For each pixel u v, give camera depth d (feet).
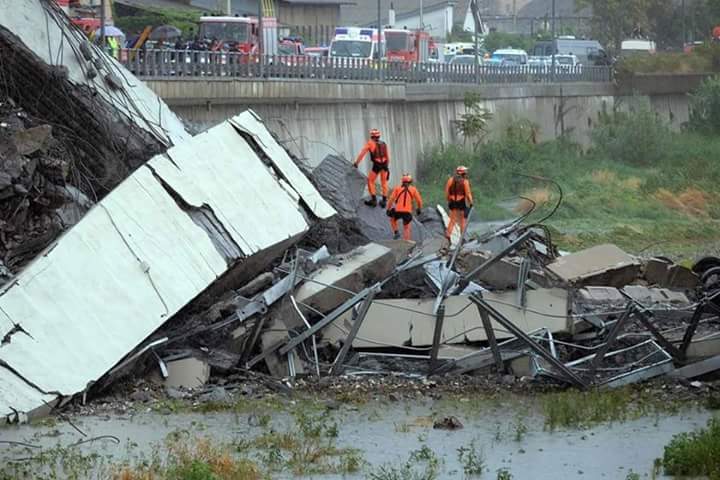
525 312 170.09
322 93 368.68
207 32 400.26
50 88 195.42
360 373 164.86
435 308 169.37
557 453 133.59
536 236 206.08
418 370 167.22
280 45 466.29
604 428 144.15
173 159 172.14
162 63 309.42
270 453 127.34
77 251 157.58
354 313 169.89
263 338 164.14
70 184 184.96
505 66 514.68
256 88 336.08
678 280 200.44
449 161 439.63
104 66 208.33
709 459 126.31
